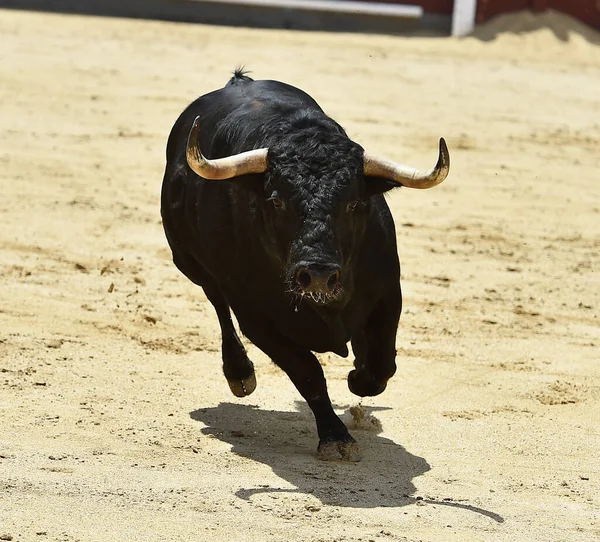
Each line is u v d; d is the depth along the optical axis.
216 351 23.91
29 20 74.56
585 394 22.14
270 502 15.60
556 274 32.12
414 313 27.64
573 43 78.00
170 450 17.84
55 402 19.91
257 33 77.00
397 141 48.88
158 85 57.47
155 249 32.31
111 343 23.83
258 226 17.09
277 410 20.50
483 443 19.11
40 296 26.92
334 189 16.14
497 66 70.69
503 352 24.86
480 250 34.38
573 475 17.73
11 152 43.00
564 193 42.62
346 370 23.06
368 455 18.14
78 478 16.16
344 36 78.69
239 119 18.91
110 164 42.47
